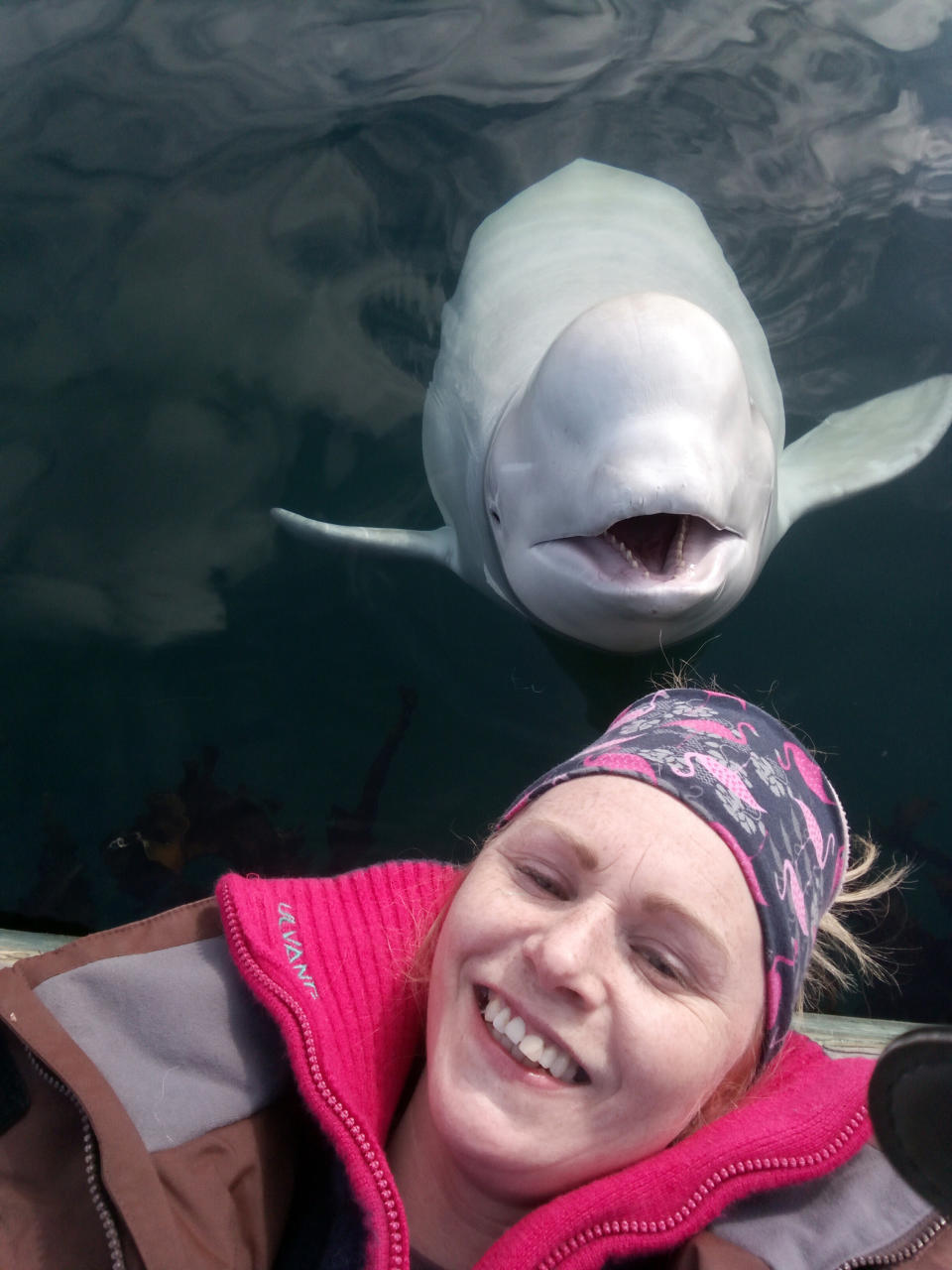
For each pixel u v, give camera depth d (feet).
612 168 5.75
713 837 1.89
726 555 3.69
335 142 5.86
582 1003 1.78
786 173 5.88
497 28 6.66
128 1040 2.06
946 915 3.39
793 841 2.02
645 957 1.84
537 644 4.13
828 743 3.75
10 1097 2.00
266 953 2.07
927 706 3.85
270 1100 2.06
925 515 4.44
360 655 4.02
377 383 4.86
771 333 5.21
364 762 3.72
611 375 3.58
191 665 3.93
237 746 3.73
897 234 5.60
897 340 5.14
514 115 6.07
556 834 1.90
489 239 5.31
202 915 2.25
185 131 5.89
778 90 6.30
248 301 5.09
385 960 2.17
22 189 5.58
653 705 2.29
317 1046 1.97
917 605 4.15
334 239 5.40
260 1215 1.98
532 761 3.75
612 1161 1.84
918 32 6.63
